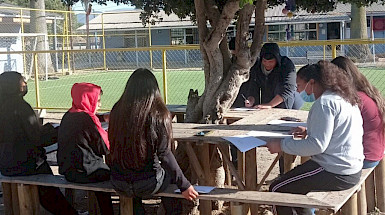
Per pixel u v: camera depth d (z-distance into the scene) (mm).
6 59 21688
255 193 4027
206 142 4430
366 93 4430
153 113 3852
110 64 26984
